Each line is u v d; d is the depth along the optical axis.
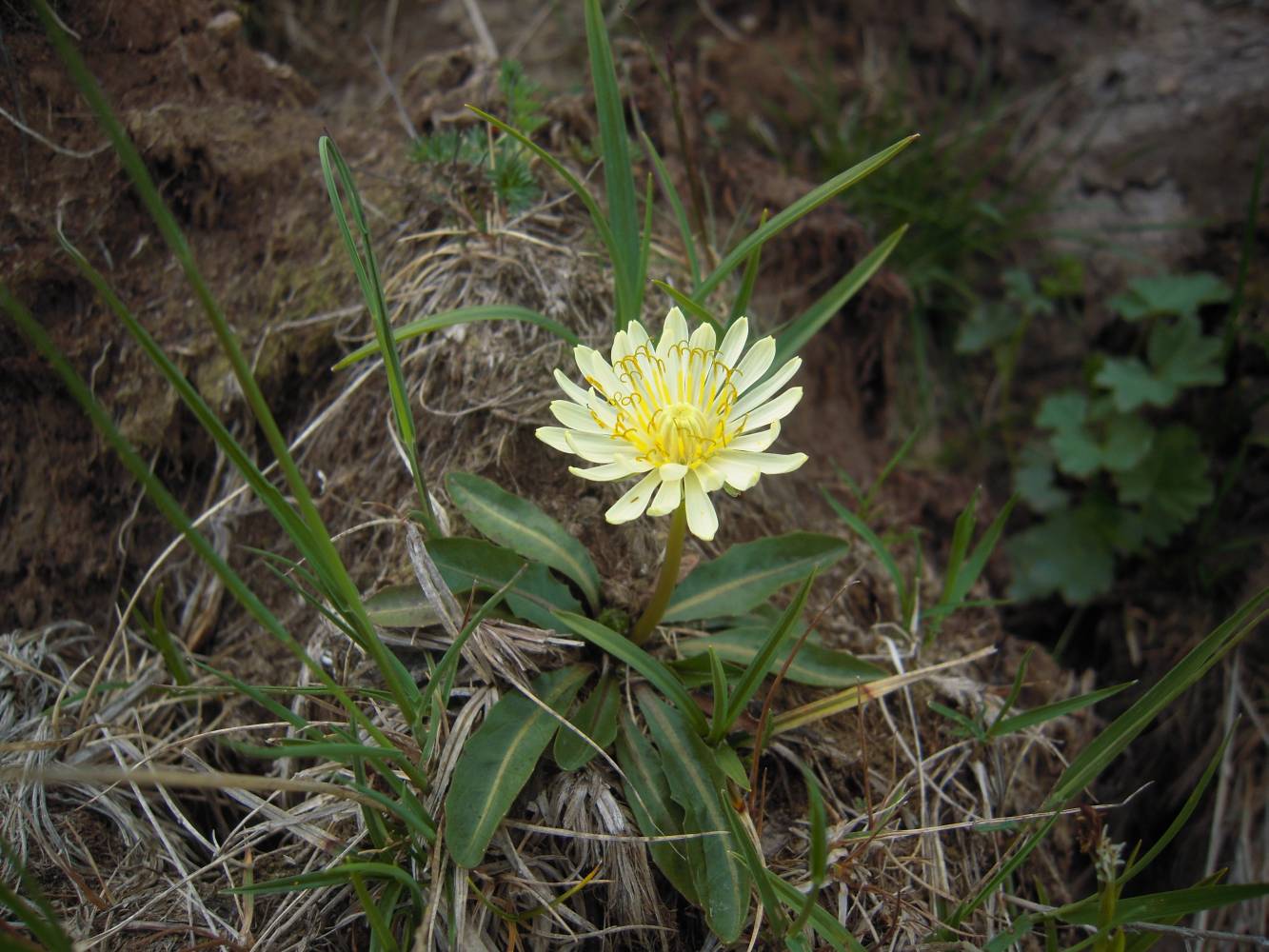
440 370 0.16
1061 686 0.19
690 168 0.18
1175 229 0.23
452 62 0.20
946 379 0.24
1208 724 0.20
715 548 0.16
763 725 0.12
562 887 0.12
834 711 0.13
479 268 0.16
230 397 0.16
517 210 0.17
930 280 0.24
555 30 0.24
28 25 0.16
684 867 0.12
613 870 0.12
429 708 0.12
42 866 0.13
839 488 0.20
